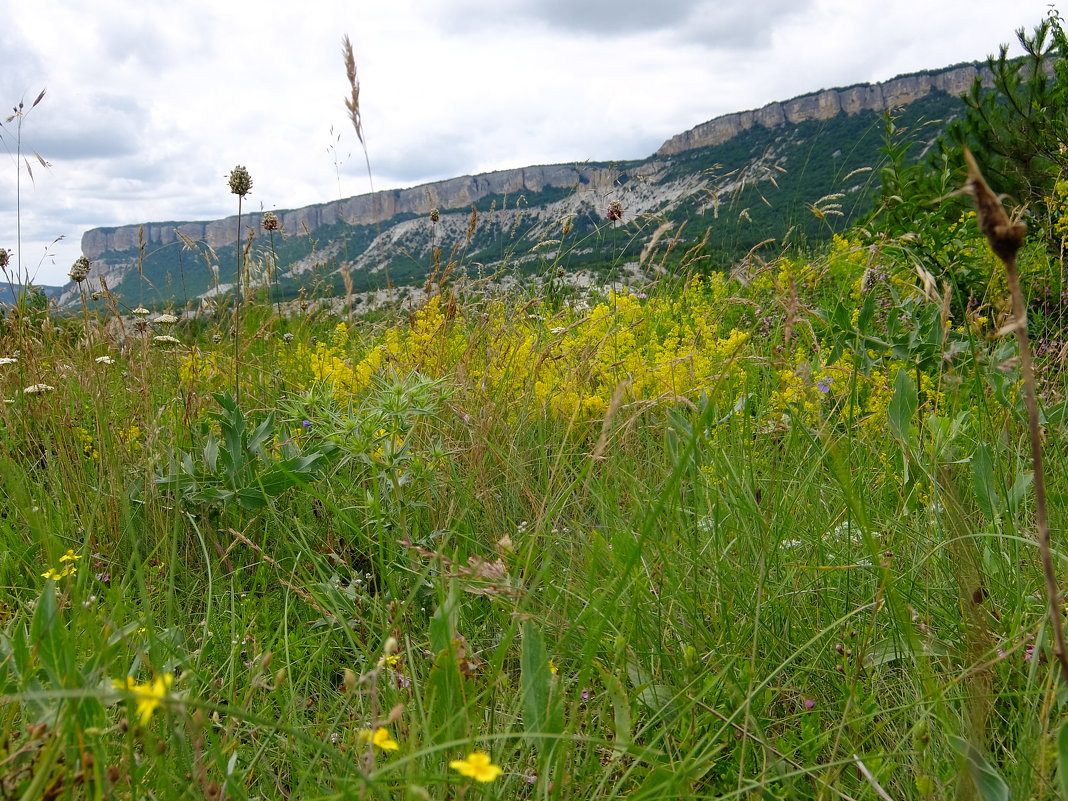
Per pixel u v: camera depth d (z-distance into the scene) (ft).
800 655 5.94
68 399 11.80
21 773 3.62
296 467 8.55
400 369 11.60
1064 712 4.64
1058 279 13.57
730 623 5.97
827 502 7.81
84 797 3.94
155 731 4.37
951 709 4.86
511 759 4.94
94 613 5.28
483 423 8.82
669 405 9.45
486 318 12.90
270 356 14.57
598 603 4.87
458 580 5.40
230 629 6.90
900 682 5.49
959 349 9.60
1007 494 6.54
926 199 14.58
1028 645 5.28
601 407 10.82
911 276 10.87
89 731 3.44
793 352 10.57
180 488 8.75
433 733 4.26
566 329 10.77
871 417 8.66
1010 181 20.48
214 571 8.17
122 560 8.20
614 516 7.38
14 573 7.65
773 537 6.62
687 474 7.30
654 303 16.96
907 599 6.04
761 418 8.95
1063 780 3.21
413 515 8.22
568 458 8.91
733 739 5.09
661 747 4.98
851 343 10.75
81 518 8.64
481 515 8.46
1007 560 6.36
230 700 5.14
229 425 8.91
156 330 14.14
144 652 4.63
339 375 12.74
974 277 13.84
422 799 3.14
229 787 4.00
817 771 4.74
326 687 6.36
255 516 8.84
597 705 5.41
